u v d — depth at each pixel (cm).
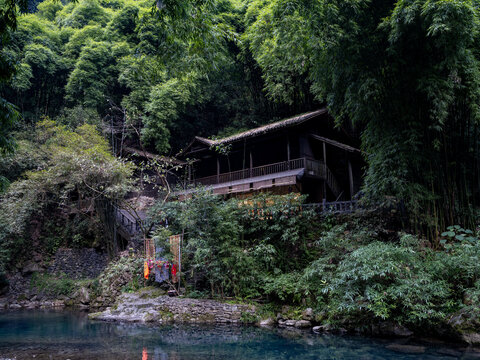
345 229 1180
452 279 859
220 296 1195
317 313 986
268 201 1304
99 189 1703
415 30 945
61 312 1473
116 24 2692
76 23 2992
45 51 2488
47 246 2097
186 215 1295
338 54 1034
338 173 2020
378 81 1021
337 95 1178
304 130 1922
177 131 2614
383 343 777
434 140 1004
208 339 851
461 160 1066
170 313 1148
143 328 1016
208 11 720
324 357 673
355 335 869
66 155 1623
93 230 2067
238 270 1171
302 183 1930
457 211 1038
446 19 838
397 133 1059
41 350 761
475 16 865
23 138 2139
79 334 948
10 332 1003
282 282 1093
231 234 1257
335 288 914
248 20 2236
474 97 915
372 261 855
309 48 1031
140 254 1516
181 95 2380
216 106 2712
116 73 2555
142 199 1717
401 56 1009
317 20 935
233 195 2028
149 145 2514
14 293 1892
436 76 951
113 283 1539
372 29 1032
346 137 2098
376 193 1093
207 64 780
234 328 988
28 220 2036
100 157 1641
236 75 2642
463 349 707
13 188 1783
